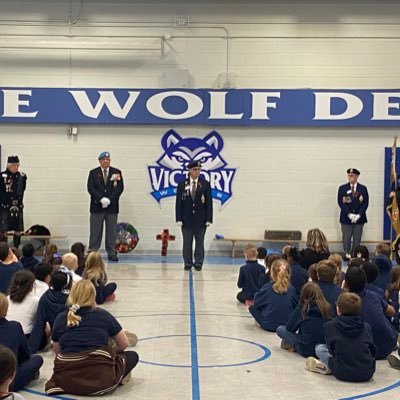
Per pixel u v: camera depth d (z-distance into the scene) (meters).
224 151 15.11
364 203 14.44
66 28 14.99
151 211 15.11
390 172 14.94
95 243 13.94
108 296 9.32
